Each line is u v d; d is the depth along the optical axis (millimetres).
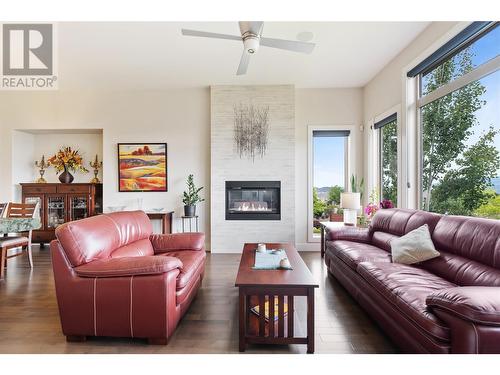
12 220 3102
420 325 1441
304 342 1801
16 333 2051
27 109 4984
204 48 3463
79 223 2059
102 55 3641
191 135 4984
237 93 4758
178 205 4996
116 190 4988
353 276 2549
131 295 1862
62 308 1897
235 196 4844
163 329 1860
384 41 3309
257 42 2342
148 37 3186
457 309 1243
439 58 2936
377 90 4328
